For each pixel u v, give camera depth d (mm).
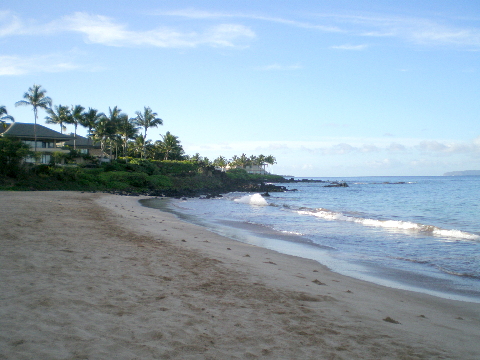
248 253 12656
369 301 7652
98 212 21422
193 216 26922
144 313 5445
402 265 11953
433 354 4891
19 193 36719
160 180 69062
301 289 8016
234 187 86500
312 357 4461
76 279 6879
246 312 5977
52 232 12000
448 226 22797
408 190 84688
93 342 4266
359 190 88875
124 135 80938
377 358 4594
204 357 4184
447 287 9484
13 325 4496
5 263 7480
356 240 16781
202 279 7961
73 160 66312
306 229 20328
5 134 59094
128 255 9664
